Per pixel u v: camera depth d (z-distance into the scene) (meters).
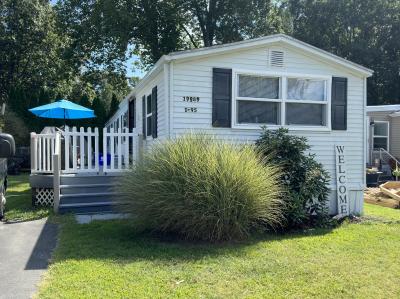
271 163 7.27
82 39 23.62
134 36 23.50
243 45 8.54
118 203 6.95
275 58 8.88
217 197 5.96
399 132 19.39
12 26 25.84
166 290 4.06
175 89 8.27
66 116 13.62
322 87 9.30
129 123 15.05
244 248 5.75
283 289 4.13
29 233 6.55
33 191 8.89
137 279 4.36
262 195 6.25
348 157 9.49
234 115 8.59
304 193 7.50
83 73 26.42
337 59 9.23
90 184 8.87
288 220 7.24
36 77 26.36
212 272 4.65
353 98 9.55
